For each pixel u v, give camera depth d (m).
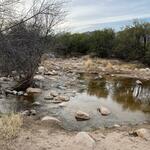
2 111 4.18
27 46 3.28
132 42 15.26
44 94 5.83
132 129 3.56
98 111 4.69
